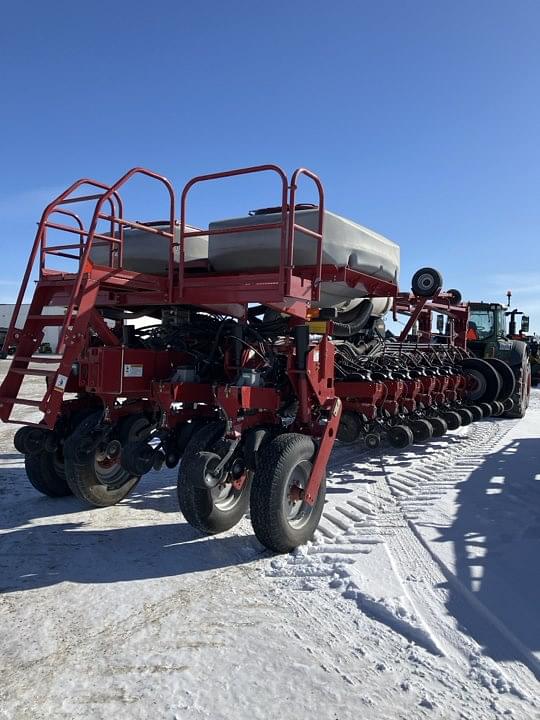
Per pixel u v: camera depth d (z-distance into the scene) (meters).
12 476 6.31
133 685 2.56
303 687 2.55
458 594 3.42
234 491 4.62
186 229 5.24
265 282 4.14
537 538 4.32
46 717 2.36
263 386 4.48
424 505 5.16
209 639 2.95
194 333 5.24
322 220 4.38
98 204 4.07
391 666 2.71
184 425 4.77
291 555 4.07
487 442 8.45
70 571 3.79
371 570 3.76
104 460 5.09
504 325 14.02
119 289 4.60
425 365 8.52
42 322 4.36
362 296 5.84
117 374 4.38
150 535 4.45
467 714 2.37
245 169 4.19
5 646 2.89
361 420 6.73
